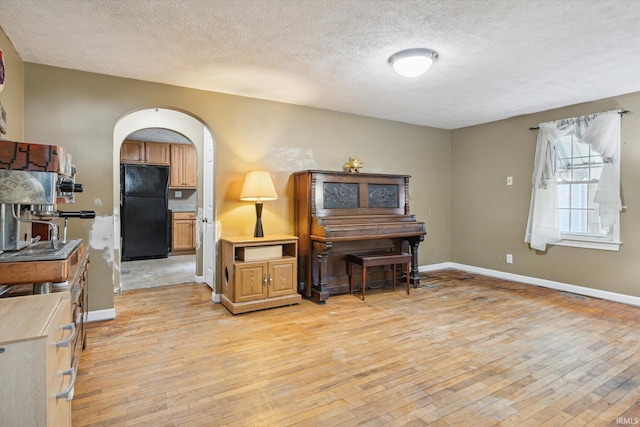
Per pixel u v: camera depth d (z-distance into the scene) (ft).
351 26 7.53
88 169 10.12
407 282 13.39
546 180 13.99
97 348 8.37
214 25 7.50
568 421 5.70
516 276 15.37
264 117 12.92
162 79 10.77
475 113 14.85
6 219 5.19
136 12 6.98
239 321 10.30
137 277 16.47
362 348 8.45
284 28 7.62
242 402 6.20
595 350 8.35
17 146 4.75
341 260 13.52
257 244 11.33
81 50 8.73
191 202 26.08
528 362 7.74
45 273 4.78
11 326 3.06
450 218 18.34
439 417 5.78
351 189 13.65
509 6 6.71
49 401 2.94
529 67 9.75
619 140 12.16
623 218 12.16
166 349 8.36
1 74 6.04
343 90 11.84
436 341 8.87
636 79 10.69
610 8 6.78
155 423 5.60
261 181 11.58
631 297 11.94
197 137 15.16
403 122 16.51
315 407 6.06
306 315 10.84
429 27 7.55
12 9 6.82
